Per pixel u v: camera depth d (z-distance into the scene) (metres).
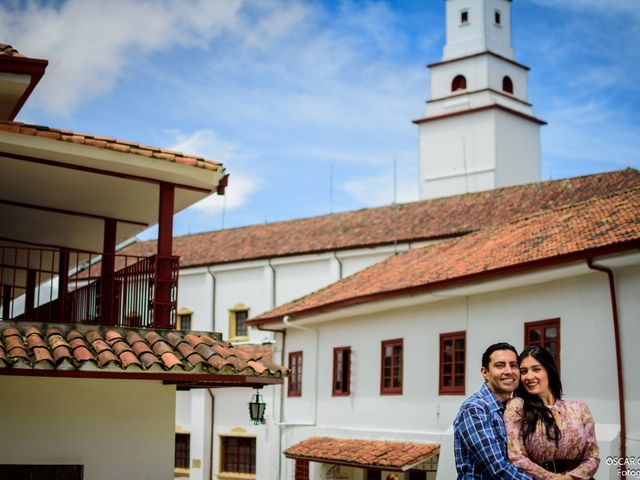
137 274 13.89
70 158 12.54
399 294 22.28
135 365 11.62
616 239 16.83
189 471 34.88
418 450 21.98
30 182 13.76
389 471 23.59
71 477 12.22
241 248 37.75
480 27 52.22
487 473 7.19
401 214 34.53
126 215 15.86
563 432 7.23
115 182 13.63
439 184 52.06
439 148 52.34
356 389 25.53
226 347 12.98
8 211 15.73
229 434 33.44
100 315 14.00
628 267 17.31
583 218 20.52
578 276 18.42
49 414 12.38
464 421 7.32
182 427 35.66
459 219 32.06
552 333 19.06
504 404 7.59
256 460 31.12
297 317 27.17
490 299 20.92
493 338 20.67
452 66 52.72
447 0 53.78
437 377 22.41
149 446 12.76
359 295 23.91
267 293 35.62
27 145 12.11
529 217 23.83
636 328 17.05
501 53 52.69
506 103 51.94
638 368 16.92
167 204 13.43
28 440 12.23
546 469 7.24
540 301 19.42
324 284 33.91
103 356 11.61
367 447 23.62
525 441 7.28
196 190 13.84
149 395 12.88
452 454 20.84
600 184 31.39
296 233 36.88
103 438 12.57
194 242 40.69
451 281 20.53
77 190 14.19
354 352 25.80
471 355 21.30
